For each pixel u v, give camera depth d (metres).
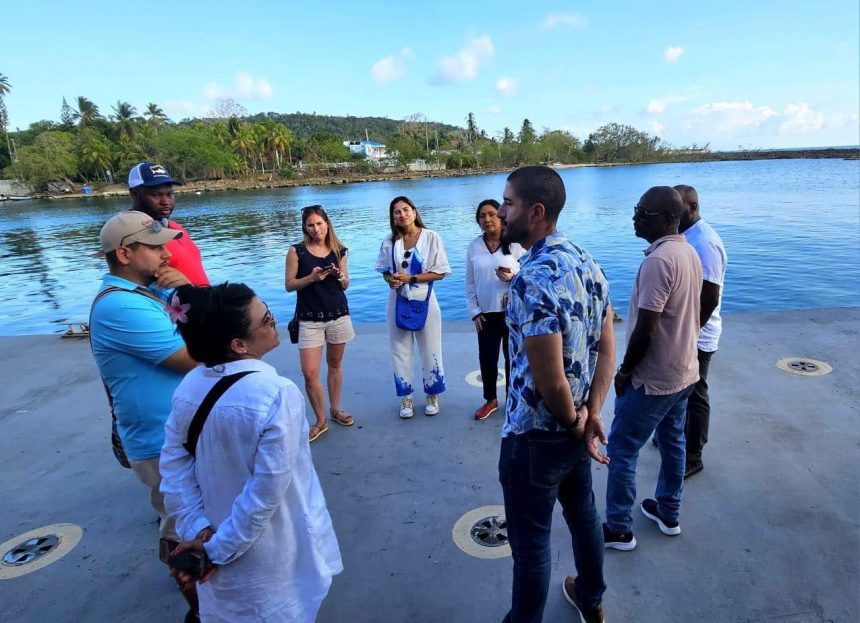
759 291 10.60
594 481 3.05
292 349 5.50
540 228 1.67
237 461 1.40
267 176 95.94
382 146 138.88
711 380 4.13
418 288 3.67
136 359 1.94
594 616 2.01
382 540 2.62
